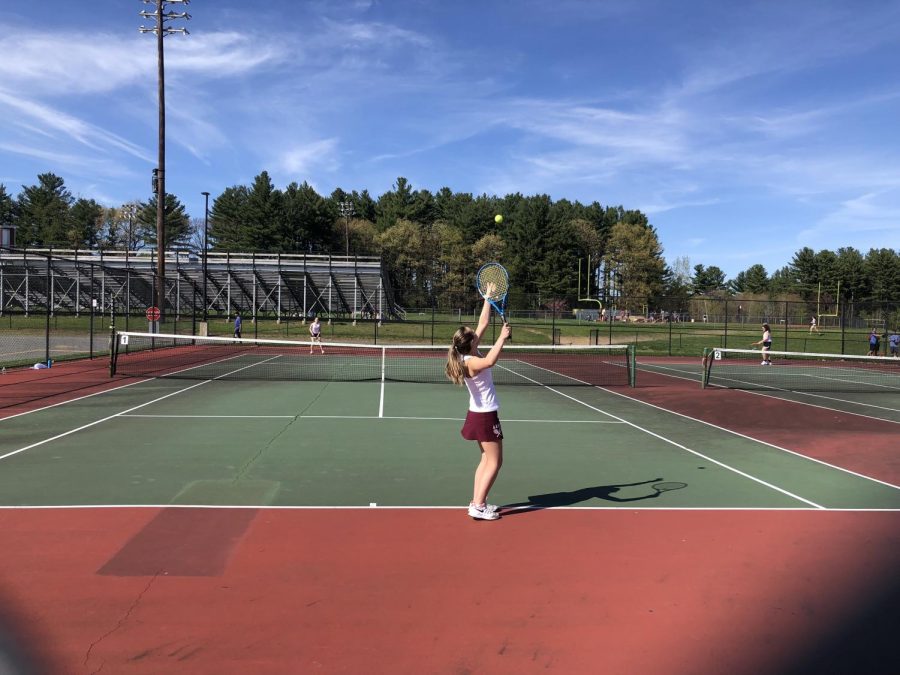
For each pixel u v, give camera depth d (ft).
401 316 184.75
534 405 47.60
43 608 13.16
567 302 267.80
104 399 45.01
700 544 17.61
